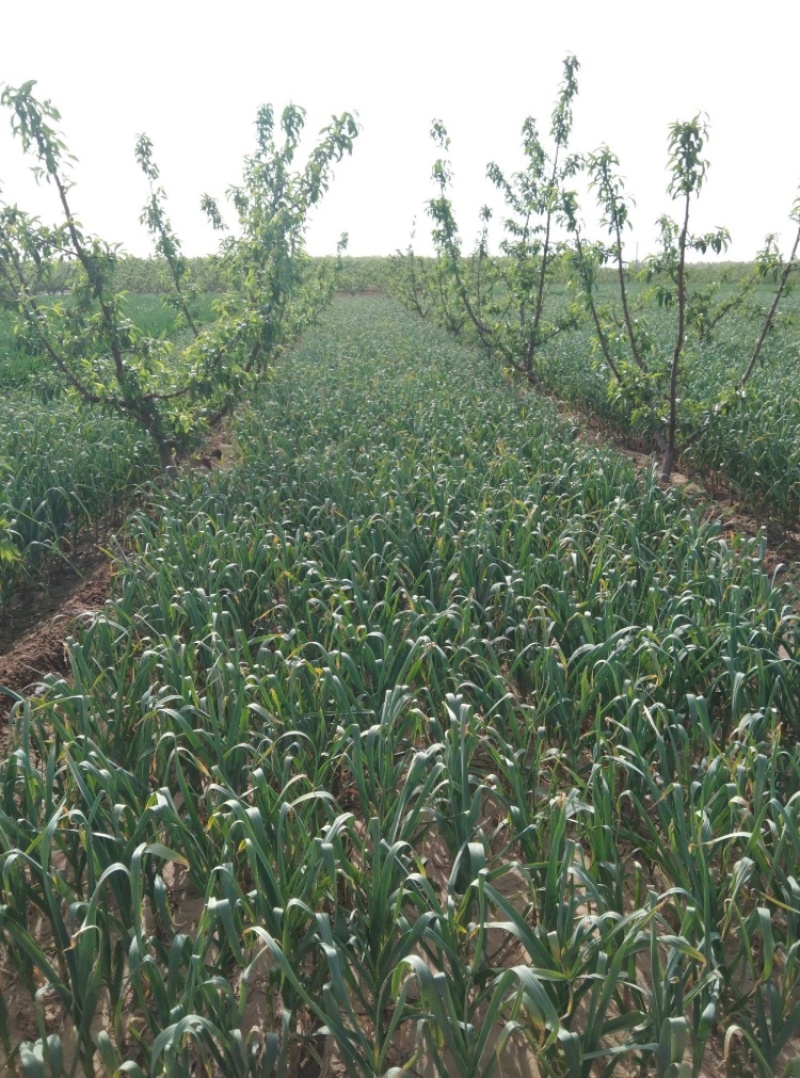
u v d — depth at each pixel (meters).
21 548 7.38
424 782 3.59
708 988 2.77
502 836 4.16
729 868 3.59
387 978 2.79
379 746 3.68
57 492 7.94
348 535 6.15
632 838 3.45
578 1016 3.14
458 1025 2.54
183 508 7.54
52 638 6.33
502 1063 3.04
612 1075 2.91
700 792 3.71
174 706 4.33
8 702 5.39
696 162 9.02
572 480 8.17
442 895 3.74
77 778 3.22
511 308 17.09
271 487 7.80
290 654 4.70
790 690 4.49
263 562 6.07
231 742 3.87
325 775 3.99
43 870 2.87
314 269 24.92
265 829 3.39
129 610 5.52
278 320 10.98
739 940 3.48
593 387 14.21
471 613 5.30
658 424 10.82
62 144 8.24
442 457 9.17
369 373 16.06
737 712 4.02
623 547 6.45
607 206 10.29
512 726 3.99
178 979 3.00
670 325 24.12
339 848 3.12
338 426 11.02
